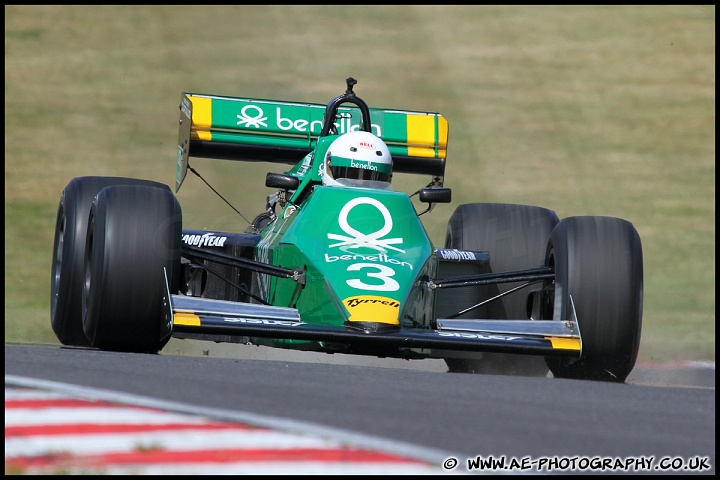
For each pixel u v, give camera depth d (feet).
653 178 215.31
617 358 72.84
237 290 87.25
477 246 91.25
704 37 298.56
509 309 88.07
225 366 64.59
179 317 66.39
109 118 239.09
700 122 246.88
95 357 66.44
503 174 214.07
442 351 80.69
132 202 72.59
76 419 48.55
